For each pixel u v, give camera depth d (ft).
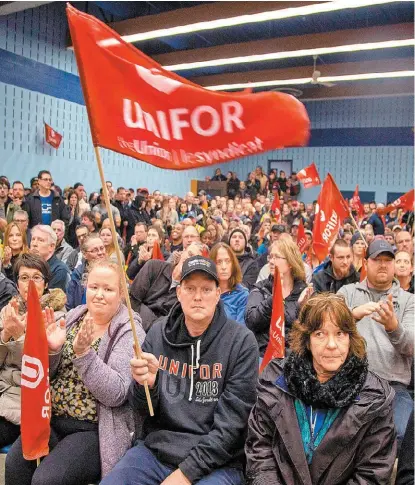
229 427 7.43
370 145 76.48
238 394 7.70
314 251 18.60
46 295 10.37
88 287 8.63
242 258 18.98
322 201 18.54
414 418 7.18
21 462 8.30
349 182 77.97
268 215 37.78
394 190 75.51
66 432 8.50
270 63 61.82
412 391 10.87
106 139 6.44
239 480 7.50
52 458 7.88
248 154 6.64
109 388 7.85
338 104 77.77
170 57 53.83
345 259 14.40
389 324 9.66
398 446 9.09
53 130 46.83
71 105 49.85
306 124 6.57
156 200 46.19
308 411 7.06
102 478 7.73
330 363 6.95
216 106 6.61
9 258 16.88
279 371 7.43
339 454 6.84
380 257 11.22
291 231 31.42
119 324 8.60
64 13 48.24
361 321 10.77
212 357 7.88
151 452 7.79
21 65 44.32
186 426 7.67
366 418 6.72
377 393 6.88
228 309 13.66
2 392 9.66
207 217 36.96
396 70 55.31
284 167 81.76
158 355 8.11
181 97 6.60
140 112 6.56
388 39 45.19
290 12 37.40
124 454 8.04
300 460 6.86
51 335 8.31
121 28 43.75
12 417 9.53
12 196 28.78
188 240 18.86
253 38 54.49
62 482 7.68
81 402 8.37
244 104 6.58
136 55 6.59
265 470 7.08
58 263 15.31
